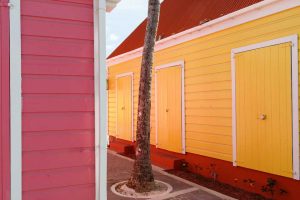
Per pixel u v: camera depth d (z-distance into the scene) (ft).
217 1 31.17
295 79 19.95
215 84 26.68
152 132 35.86
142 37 42.39
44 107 10.65
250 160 22.95
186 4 37.76
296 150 19.72
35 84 10.55
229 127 25.20
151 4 23.18
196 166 28.84
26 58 10.46
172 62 32.19
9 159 10.11
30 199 10.41
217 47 26.50
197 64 28.84
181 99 30.76
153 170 29.89
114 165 32.48
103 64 11.41
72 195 10.97
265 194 21.95
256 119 22.50
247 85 23.35
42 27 10.68
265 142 21.79
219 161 26.30
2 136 10.05
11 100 10.14
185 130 30.42
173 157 31.58
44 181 10.61
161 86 33.99
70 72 11.04
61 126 10.88
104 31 11.42
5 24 10.14
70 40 11.07
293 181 20.08
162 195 22.00
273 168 21.15
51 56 10.79
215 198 21.49
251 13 23.08
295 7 20.16
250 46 23.17
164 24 37.96
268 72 21.71
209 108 27.35
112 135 46.60
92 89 11.38
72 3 11.12
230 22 24.94
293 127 19.95
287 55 20.47
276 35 21.36
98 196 11.28
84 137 11.21
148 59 23.13
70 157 11.00
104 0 11.44
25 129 10.38
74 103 11.09
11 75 10.15
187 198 21.45
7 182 10.07
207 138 27.58
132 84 40.14
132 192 22.39
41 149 10.58
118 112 44.19
